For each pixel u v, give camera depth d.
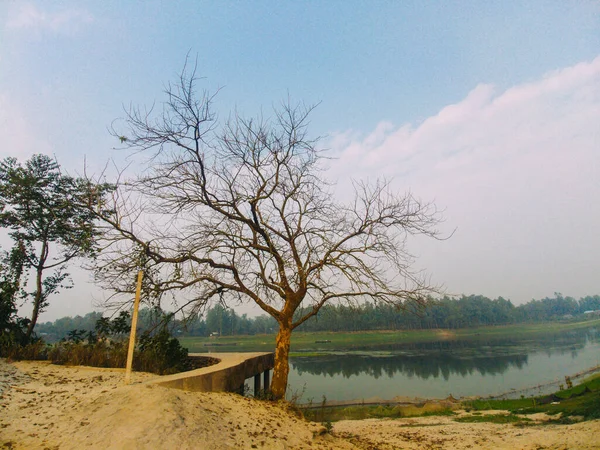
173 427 6.59
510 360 56.19
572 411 17.94
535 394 31.72
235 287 11.74
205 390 9.91
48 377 11.43
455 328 110.31
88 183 11.34
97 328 15.82
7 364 13.28
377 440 13.65
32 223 16.95
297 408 11.52
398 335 99.00
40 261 17.47
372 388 37.44
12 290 16.41
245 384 13.43
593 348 70.69
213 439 6.88
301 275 11.66
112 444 5.95
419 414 23.39
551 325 148.75
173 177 11.12
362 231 12.80
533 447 11.80
